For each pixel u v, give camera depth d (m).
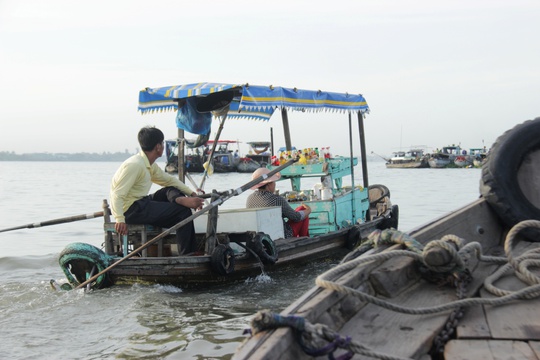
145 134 7.57
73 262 7.39
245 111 11.91
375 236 3.88
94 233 13.96
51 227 15.16
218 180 45.69
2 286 7.71
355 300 3.17
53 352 5.17
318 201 9.67
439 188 31.81
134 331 5.72
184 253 7.57
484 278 3.71
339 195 10.27
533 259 3.61
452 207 19.58
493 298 3.14
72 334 5.66
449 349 2.67
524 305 3.18
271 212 8.24
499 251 4.73
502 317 3.04
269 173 8.02
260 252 7.55
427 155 82.81
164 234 7.12
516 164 4.90
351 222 10.56
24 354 5.11
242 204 20.61
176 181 7.95
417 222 15.18
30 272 9.02
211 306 6.59
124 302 6.74
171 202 7.56
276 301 6.81
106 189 35.28
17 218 17.62
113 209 7.43
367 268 3.40
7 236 13.52
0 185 41.34
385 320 3.04
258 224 7.85
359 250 3.93
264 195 8.60
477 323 2.98
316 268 8.73
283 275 8.27
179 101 9.59
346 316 3.04
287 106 9.41
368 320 3.05
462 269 3.45
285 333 2.36
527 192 4.91
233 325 5.89
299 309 2.71
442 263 3.42
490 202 4.93
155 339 5.48
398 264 3.62
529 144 4.91
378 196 13.09
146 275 7.29
